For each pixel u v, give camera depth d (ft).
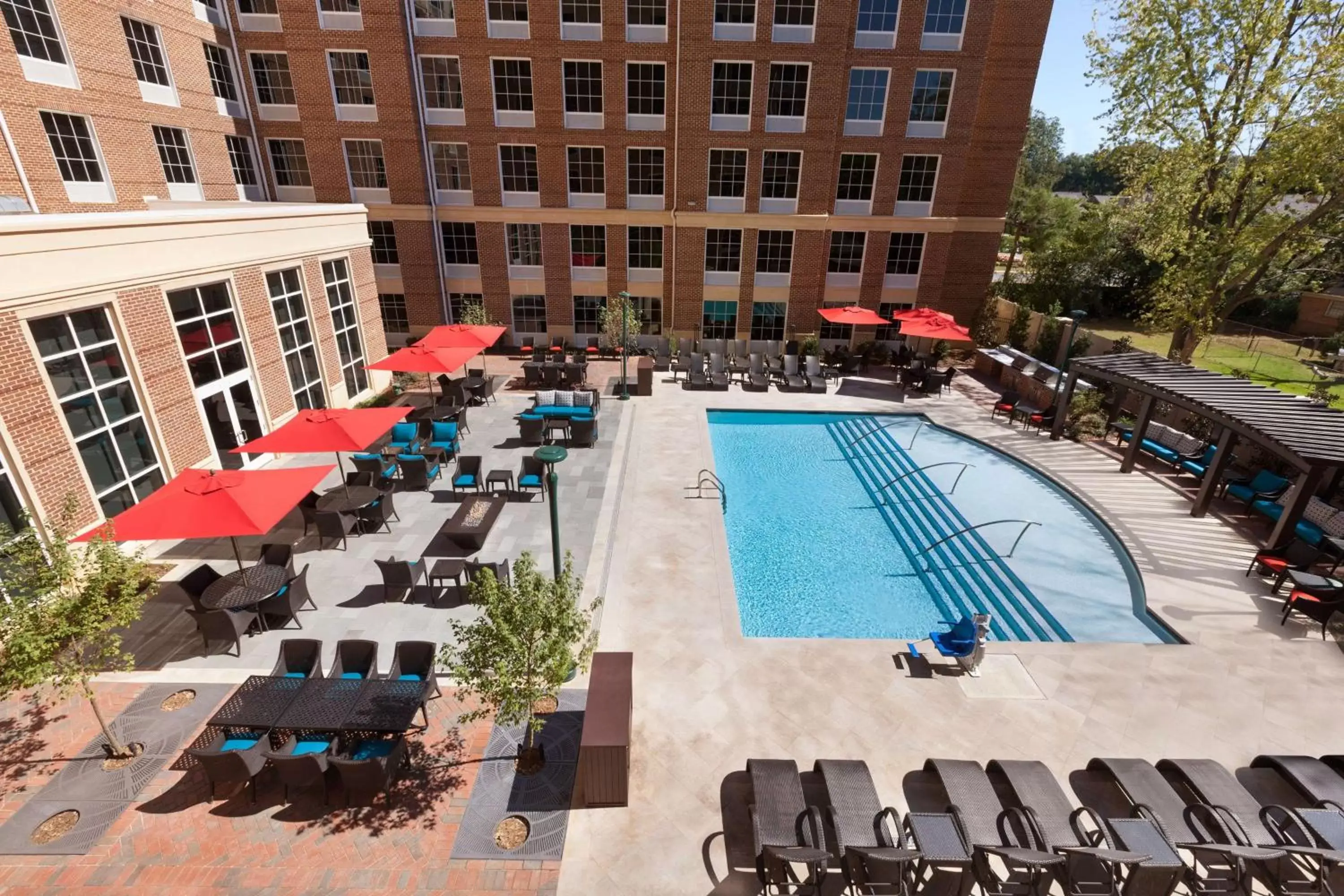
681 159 87.10
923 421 74.49
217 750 26.13
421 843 23.95
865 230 92.68
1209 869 23.53
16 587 30.45
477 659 24.99
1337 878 21.99
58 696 30.42
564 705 30.73
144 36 68.28
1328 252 86.48
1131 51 74.69
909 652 34.60
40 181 56.80
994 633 39.78
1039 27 86.33
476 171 88.94
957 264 98.78
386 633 35.50
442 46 82.53
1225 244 73.10
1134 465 60.90
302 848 23.62
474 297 97.96
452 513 48.96
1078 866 22.06
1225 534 48.06
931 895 22.84
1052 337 88.17
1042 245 149.28
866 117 86.79
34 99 55.93
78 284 37.70
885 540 50.11
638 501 51.85
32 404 35.32
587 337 100.07
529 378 80.43
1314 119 65.72
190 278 47.09
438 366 57.52
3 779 26.14
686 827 24.80
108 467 40.93
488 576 25.38
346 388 70.03
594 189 90.79
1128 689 32.42
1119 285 136.15
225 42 80.07
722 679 32.58
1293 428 43.68
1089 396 70.18
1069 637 38.78
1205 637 36.60
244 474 34.06
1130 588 43.68
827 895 22.50
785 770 25.27
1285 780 26.66
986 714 30.68
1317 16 65.00
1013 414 72.23
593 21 81.41
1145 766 26.09
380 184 89.20
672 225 92.07
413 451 55.62
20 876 22.45
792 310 96.17
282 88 84.58
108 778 26.25
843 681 32.68
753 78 83.05
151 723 29.01
